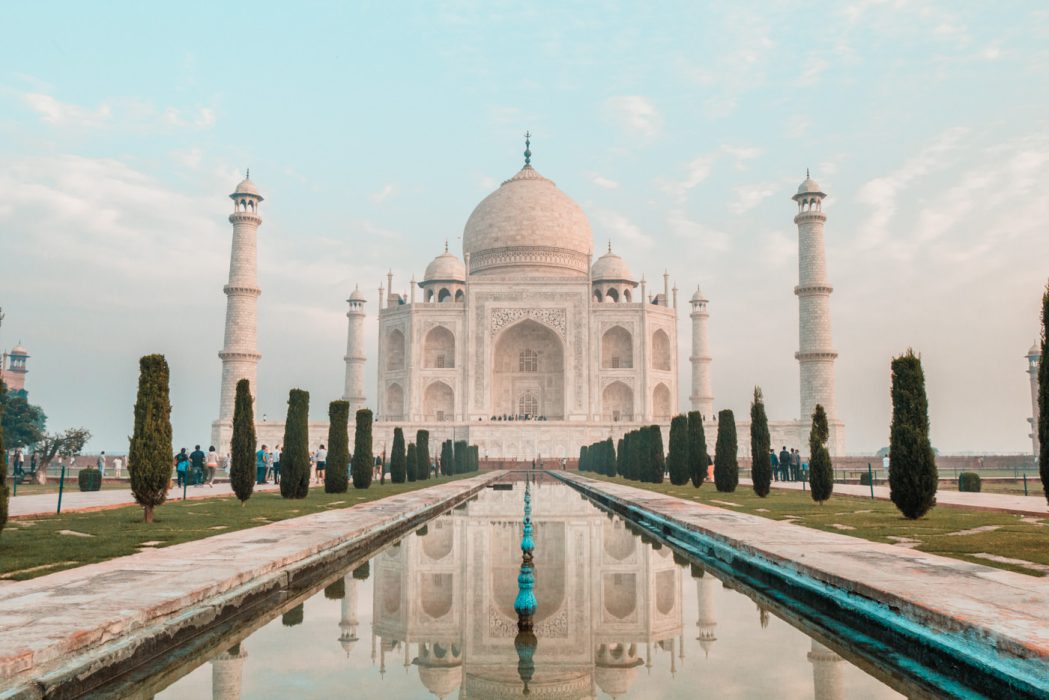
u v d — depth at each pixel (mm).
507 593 16125
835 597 13477
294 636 12516
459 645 12094
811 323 89688
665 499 36188
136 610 11023
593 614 14203
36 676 8914
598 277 120625
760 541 18562
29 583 13109
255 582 14727
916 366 26094
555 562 20156
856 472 72312
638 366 107250
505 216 119438
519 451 96125
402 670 10664
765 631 12797
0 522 18438
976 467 86000
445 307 108062
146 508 24969
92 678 9656
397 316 110562
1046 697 8570
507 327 107438
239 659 11117
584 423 96875
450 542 24188
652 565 19719
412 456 60719
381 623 13461
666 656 11305
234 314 90625
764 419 39781
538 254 118062
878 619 12047
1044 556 16125
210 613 12719
